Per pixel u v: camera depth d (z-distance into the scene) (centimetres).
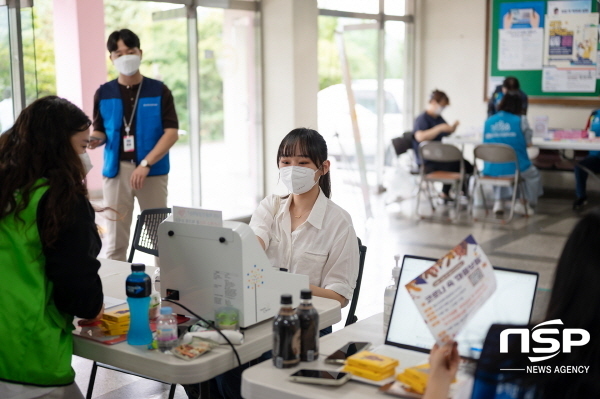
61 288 186
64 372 190
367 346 195
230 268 200
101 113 447
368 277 528
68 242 186
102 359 195
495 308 174
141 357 185
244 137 729
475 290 145
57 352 189
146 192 452
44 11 612
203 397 201
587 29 832
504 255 569
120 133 445
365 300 477
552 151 848
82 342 199
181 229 208
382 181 910
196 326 202
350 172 809
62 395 192
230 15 698
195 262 207
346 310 454
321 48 804
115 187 450
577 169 762
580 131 781
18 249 186
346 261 252
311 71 735
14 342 185
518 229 669
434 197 823
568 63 850
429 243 621
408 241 630
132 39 435
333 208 259
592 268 111
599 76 832
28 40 511
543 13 858
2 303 186
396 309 193
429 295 147
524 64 879
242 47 717
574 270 113
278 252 261
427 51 946
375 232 669
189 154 681
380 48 891
